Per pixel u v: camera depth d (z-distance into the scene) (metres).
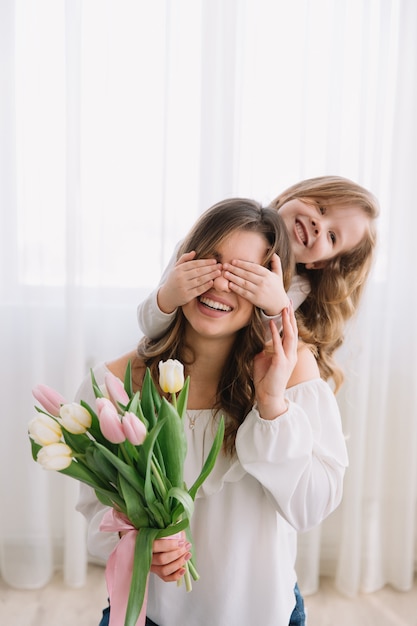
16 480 2.22
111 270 2.19
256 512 1.02
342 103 2.10
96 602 2.18
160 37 2.11
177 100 2.11
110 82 2.12
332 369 1.49
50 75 2.09
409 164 2.15
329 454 1.01
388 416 2.29
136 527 0.87
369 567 2.29
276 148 2.14
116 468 0.82
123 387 0.89
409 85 2.10
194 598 1.02
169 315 0.99
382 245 2.16
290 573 1.11
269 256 0.97
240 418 1.01
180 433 0.82
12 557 2.24
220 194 2.15
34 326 2.15
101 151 2.14
